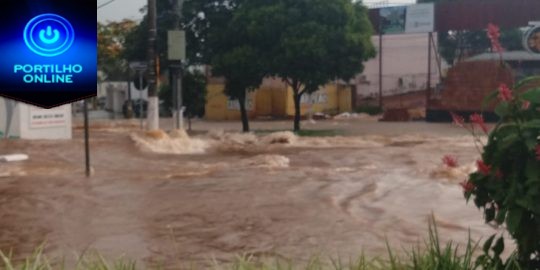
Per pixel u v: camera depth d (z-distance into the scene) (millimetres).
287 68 34156
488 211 4406
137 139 22328
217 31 35094
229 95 36719
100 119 53656
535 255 4422
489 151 4289
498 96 4383
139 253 7703
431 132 34500
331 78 35625
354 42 33906
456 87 47438
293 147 24406
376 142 27172
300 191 12680
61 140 21938
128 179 14328
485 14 48125
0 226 9328
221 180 14312
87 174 14820
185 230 9031
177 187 13125
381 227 9164
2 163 16969
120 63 66188
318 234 8711
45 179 14133
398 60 65375
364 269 5188
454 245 7746
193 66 42125
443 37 61969
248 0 34531
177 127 27250
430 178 14695
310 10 33500
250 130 39062
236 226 9312
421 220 9711
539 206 4000
